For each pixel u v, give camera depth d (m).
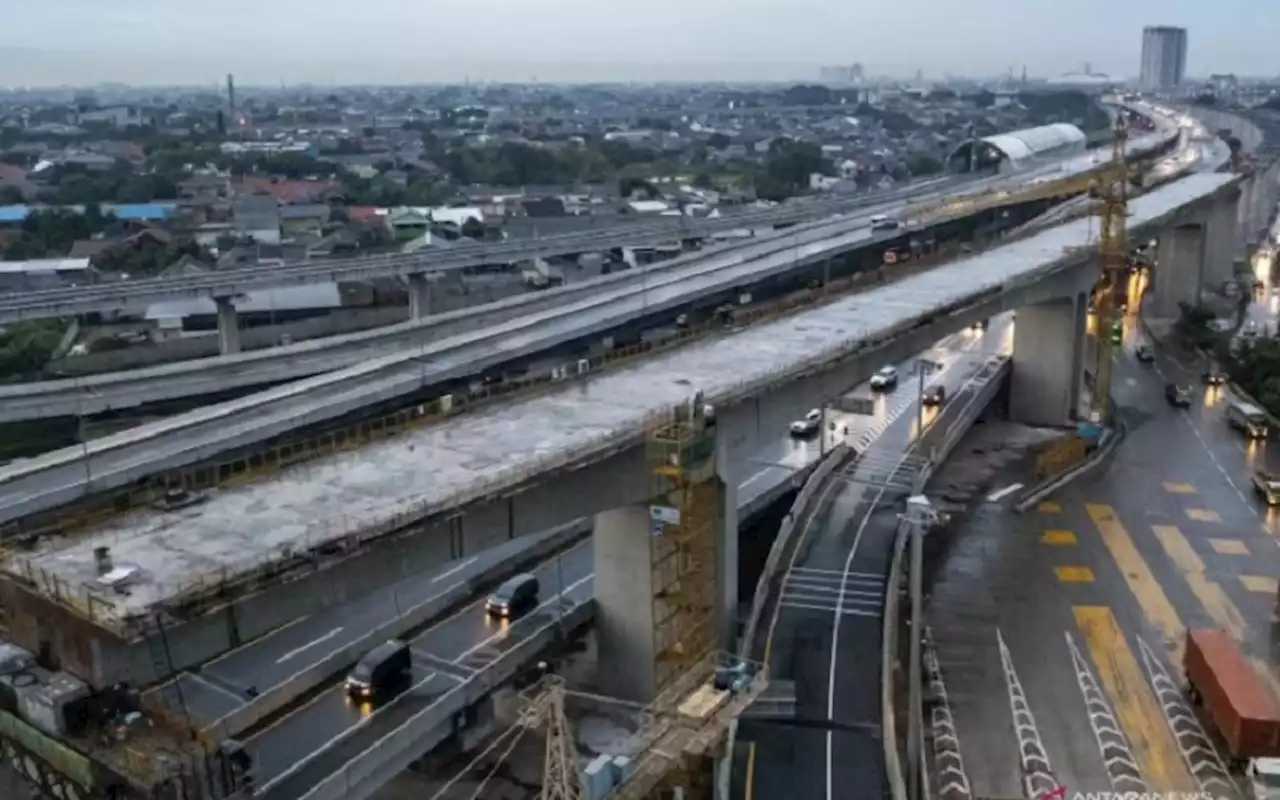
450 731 55.59
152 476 80.00
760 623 71.19
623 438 59.72
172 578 43.50
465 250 171.12
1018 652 70.88
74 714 40.28
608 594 64.06
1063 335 118.56
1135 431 117.19
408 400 101.81
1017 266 113.25
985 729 62.25
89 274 186.50
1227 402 126.56
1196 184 178.12
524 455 58.06
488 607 64.00
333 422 94.94
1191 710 64.62
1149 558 85.50
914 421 109.62
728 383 70.94
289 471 56.16
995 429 118.94
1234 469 105.38
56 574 43.97
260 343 162.25
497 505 54.06
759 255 164.50
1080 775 58.34
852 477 96.06
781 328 87.00
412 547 50.62
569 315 127.38
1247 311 169.38
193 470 76.69
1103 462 107.75
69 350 151.38
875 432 107.06
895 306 95.00
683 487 60.84
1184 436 115.31
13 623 43.97
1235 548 87.31
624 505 60.94
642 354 78.44
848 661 66.56
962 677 67.62
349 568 48.09
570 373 75.75
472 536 53.31
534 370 115.75
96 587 42.59
